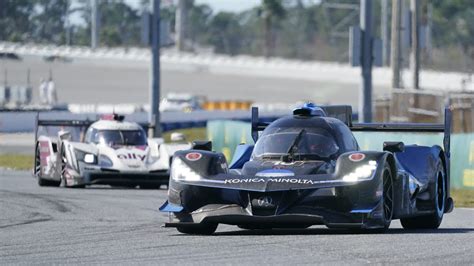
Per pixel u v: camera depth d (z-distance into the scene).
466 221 45.88
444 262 29.11
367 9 91.50
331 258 29.98
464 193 67.69
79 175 69.19
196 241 35.12
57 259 31.16
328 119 40.78
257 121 44.44
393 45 123.25
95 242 35.69
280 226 38.56
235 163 41.53
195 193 37.38
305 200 36.41
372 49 91.62
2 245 35.25
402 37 125.31
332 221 36.19
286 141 39.41
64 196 60.91
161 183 70.25
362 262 29.11
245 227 41.09
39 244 35.38
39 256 32.00
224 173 37.88
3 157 114.88
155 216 47.38
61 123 74.44
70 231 39.91
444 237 35.53
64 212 49.69
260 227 40.50
